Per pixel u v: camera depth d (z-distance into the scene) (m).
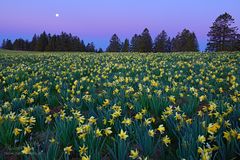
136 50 84.25
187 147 3.39
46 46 94.50
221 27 59.28
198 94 6.93
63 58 25.14
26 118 4.68
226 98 6.17
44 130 5.12
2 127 4.33
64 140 4.17
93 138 3.79
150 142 3.71
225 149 3.40
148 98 6.02
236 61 16.88
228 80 9.38
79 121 4.59
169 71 12.06
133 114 5.85
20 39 117.00
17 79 11.03
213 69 13.08
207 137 3.99
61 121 4.52
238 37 58.62
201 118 4.85
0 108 5.79
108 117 4.89
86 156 3.24
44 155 3.50
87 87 8.52
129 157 3.44
